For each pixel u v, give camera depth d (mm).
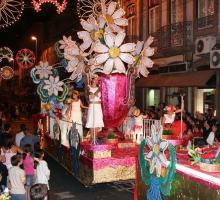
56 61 39656
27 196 7473
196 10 16594
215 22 15117
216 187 4609
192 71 16953
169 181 5594
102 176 8680
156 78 19688
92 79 10102
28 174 7535
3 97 55906
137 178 7070
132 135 11148
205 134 10766
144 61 10672
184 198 5375
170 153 5621
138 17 22047
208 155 6578
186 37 17031
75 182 10094
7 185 7277
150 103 22250
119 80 10203
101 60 9445
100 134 10375
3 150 7867
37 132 16672
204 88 16688
